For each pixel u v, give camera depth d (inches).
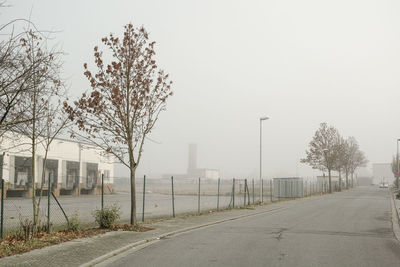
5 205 1018.1
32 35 374.6
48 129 483.2
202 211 945.5
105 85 564.1
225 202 1349.7
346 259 372.2
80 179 1758.1
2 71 324.2
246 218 796.0
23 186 1374.3
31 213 808.3
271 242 473.1
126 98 580.1
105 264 350.0
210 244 458.3
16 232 466.6
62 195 1620.3
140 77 577.6
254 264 346.0
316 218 791.1
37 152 1467.8
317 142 2293.3
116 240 465.7
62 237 465.7
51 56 373.7
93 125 561.0
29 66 344.5
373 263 355.9
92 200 1317.7
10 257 355.3
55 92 425.7
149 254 396.2
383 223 701.9
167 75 595.5
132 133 589.9
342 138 2667.3
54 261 345.4
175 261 359.9
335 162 2363.4
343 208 1065.5
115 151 598.9
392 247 447.8
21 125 427.2
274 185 1772.9
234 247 436.5
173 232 555.2
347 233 563.8
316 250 418.9
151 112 596.7
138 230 558.6
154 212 917.2
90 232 517.7
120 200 1387.8
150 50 583.2
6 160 1278.3
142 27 577.6
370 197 1678.2
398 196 1507.1
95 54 558.3
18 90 327.9
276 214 892.6
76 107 528.1
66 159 1663.4
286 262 354.9
